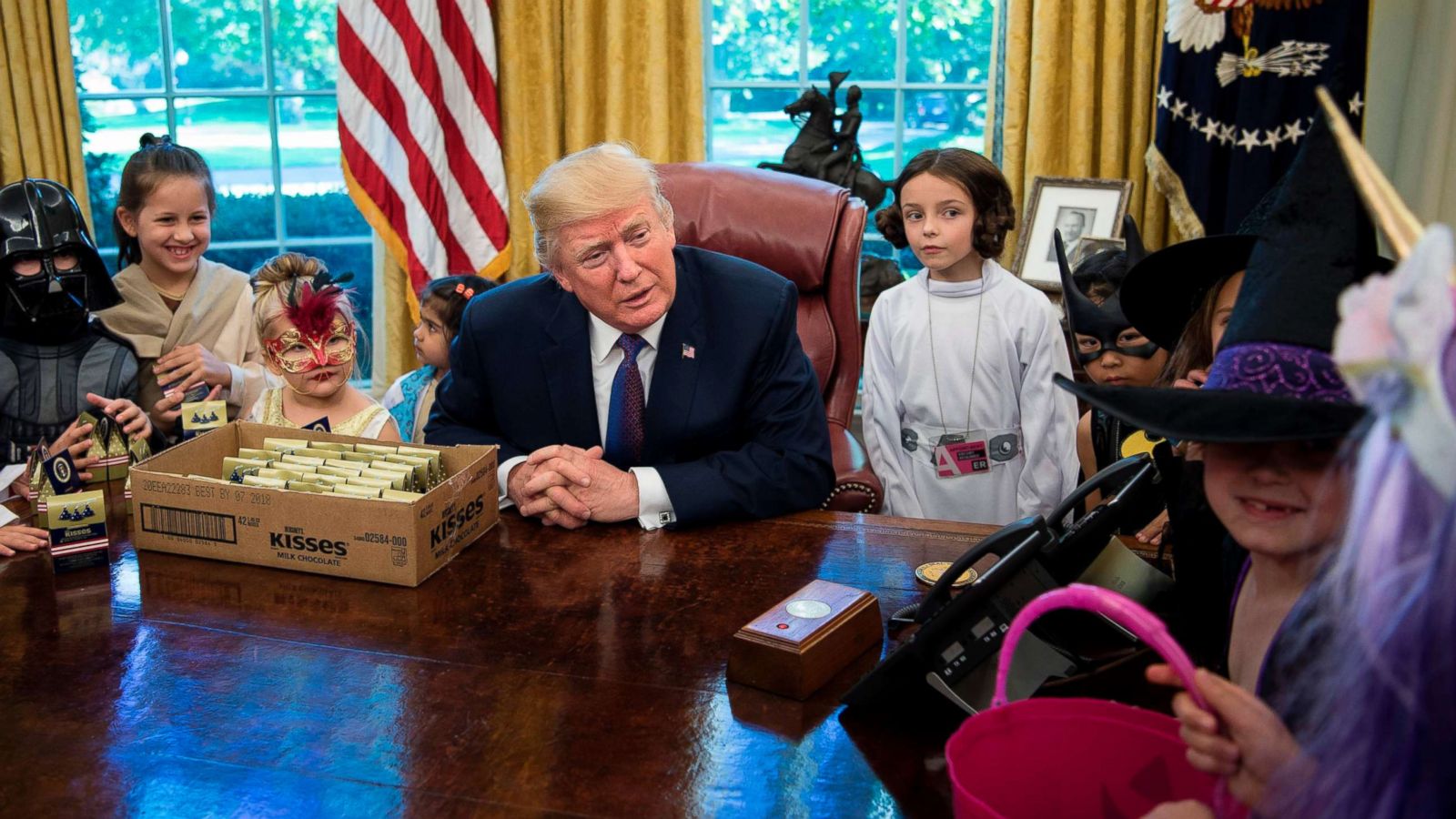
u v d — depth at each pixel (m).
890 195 4.03
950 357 2.60
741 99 3.99
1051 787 0.95
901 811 1.06
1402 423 0.55
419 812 1.06
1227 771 0.73
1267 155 3.03
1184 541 1.23
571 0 3.60
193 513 1.64
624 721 1.22
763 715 1.23
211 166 3.98
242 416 2.50
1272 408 0.76
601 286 1.76
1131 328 2.14
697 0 3.63
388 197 3.59
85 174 3.67
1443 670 0.54
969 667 1.17
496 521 1.79
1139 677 1.24
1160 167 3.17
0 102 3.51
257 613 1.48
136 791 1.09
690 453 1.96
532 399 2.00
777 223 2.58
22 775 1.12
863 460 2.37
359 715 1.23
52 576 1.60
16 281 2.06
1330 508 0.79
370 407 2.27
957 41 3.90
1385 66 3.39
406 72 3.51
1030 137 3.51
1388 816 0.57
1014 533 1.21
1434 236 0.52
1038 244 3.27
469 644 1.39
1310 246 0.80
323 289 2.14
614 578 1.59
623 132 3.69
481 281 3.02
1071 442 2.55
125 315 2.57
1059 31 3.45
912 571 1.60
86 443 1.95
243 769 1.13
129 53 3.86
